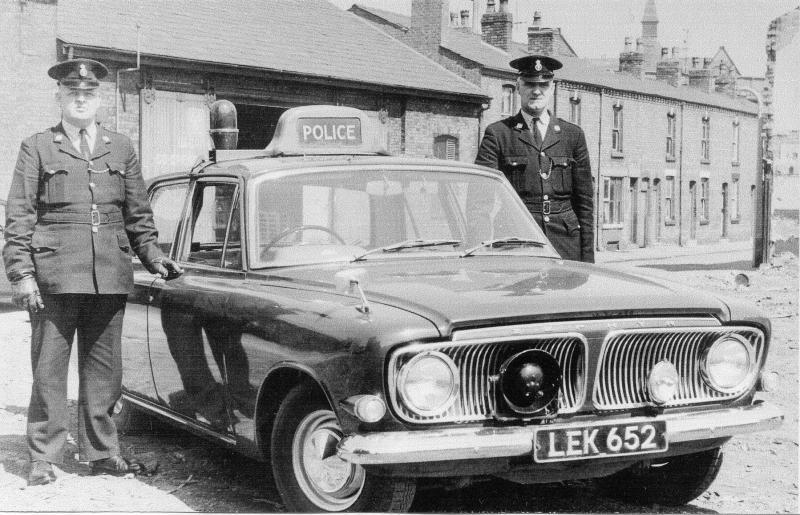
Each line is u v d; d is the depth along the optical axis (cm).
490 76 3011
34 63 1683
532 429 371
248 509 461
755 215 2208
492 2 3494
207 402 480
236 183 502
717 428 402
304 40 2416
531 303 387
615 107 3700
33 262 503
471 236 522
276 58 2131
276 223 488
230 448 466
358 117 560
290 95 2138
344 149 554
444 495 481
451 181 530
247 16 2348
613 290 417
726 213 4666
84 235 506
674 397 409
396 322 366
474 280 430
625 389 398
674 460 460
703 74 4650
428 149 2595
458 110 2719
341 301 402
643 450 388
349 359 366
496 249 508
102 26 1847
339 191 498
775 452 586
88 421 525
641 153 3881
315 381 393
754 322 422
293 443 407
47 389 506
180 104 1892
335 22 2741
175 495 486
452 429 362
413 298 390
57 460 512
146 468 531
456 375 367
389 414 359
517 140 641
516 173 638
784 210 2470
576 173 647
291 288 441
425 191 518
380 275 441
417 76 2602
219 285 486
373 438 354
